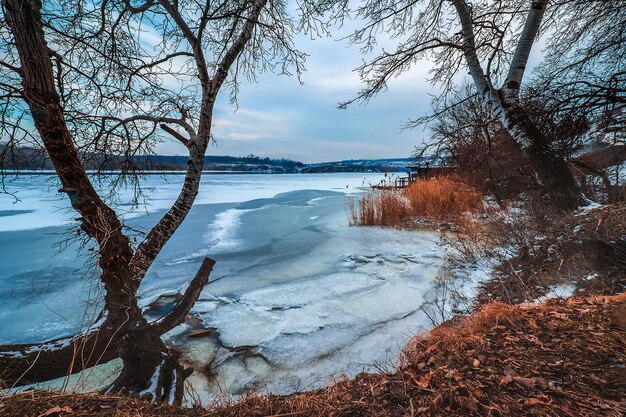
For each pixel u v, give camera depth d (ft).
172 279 19.98
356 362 10.48
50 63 9.66
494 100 20.94
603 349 6.13
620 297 8.59
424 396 5.33
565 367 5.75
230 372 10.49
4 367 8.39
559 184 17.95
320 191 92.07
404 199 39.24
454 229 27.45
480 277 15.99
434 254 22.40
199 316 14.55
